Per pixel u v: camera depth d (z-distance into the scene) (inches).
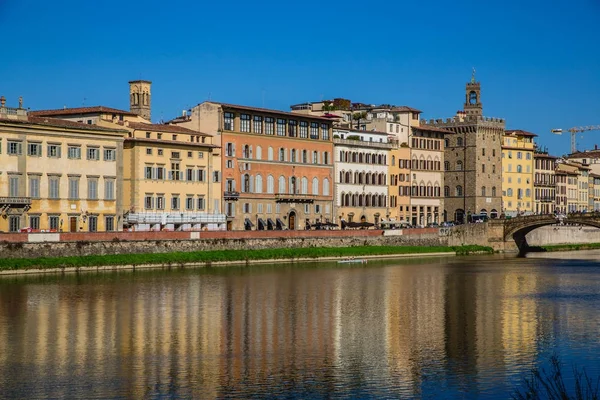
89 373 3038.9
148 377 2994.6
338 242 7603.4
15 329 3715.6
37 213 6127.0
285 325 3858.3
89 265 5757.9
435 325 3887.8
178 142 7140.8
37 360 3203.7
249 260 6688.0
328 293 4881.9
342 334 3673.7
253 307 4335.6
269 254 6855.3
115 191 6594.5
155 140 6953.7
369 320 4003.4
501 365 3164.4
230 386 2903.5
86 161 6407.5
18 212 6023.6
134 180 6855.3
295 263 6860.2
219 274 5772.6
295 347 3422.7
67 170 6294.3
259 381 2957.7
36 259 5546.3
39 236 5620.1
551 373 3053.6
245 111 7864.2
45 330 3703.3
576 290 5142.7
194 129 7765.8
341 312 4220.0
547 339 3587.6
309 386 2906.0
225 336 3614.7
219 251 6599.4
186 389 2869.1
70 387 2886.3
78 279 5265.8
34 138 6107.3
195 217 7145.7
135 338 3560.5
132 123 7017.7
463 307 4414.4
